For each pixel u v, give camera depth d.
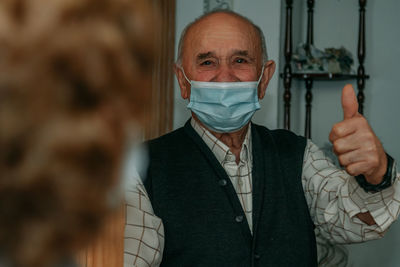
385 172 1.10
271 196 1.65
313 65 3.72
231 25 1.69
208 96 1.64
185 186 1.57
